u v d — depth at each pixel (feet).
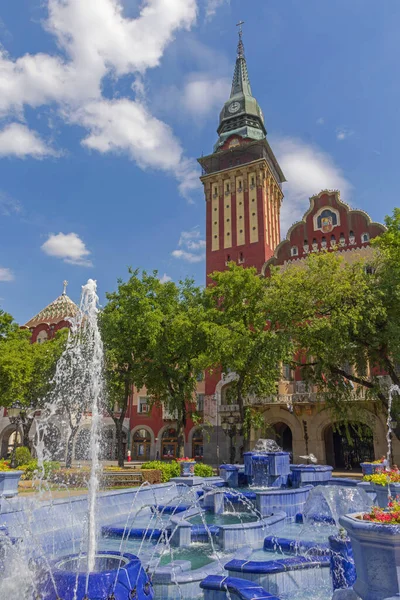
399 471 43.70
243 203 167.32
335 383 90.12
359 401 110.52
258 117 196.34
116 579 18.43
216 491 51.42
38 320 203.10
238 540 37.58
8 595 19.60
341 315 79.36
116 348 109.91
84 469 76.33
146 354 113.91
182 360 108.78
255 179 167.73
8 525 35.47
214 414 142.31
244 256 160.86
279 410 123.85
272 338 88.69
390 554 15.67
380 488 39.29
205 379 148.25
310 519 43.34
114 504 48.83
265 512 48.32
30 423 142.41
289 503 49.49
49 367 131.85
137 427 174.60
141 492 54.44
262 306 92.94
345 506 41.68
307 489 52.60
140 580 19.44
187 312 113.09
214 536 39.09
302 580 28.02
